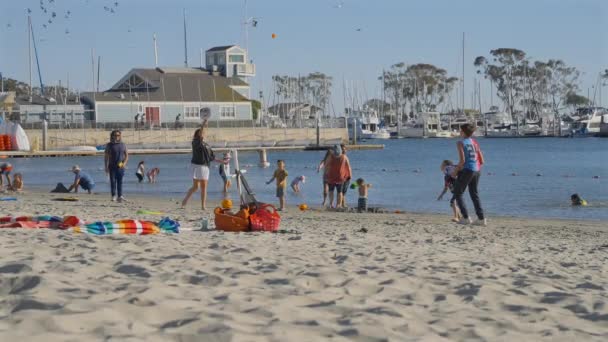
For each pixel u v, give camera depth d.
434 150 97.06
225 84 102.75
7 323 5.48
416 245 12.95
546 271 9.91
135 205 22.97
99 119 92.56
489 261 10.76
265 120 100.94
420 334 6.07
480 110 155.75
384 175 48.56
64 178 46.78
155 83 98.56
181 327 5.67
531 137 138.88
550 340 6.17
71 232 12.39
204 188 21.06
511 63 174.25
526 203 28.66
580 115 145.62
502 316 6.94
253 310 6.44
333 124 105.62
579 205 27.66
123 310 6.08
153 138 86.75
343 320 6.33
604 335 6.43
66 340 5.11
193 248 10.65
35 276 7.12
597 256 12.43
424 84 177.75
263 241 12.22
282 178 23.61
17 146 72.12
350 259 10.16
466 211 18.59
